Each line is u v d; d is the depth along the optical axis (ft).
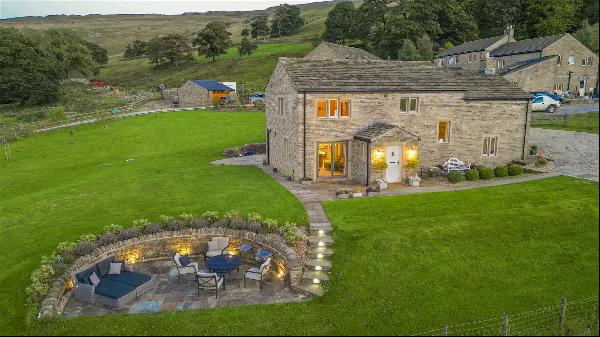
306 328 50.21
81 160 146.51
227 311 53.72
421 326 50.47
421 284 58.08
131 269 65.77
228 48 540.93
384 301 55.01
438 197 83.05
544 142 126.52
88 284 56.90
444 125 106.11
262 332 49.39
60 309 55.16
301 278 60.03
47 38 426.10
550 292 56.54
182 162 128.98
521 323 50.49
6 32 334.85
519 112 108.06
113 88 411.54
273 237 67.97
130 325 50.57
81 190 98.99
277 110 111.45
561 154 113.50
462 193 85.05
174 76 459.73
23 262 64.59
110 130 194.39
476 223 70.74
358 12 441.68
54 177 123.34
